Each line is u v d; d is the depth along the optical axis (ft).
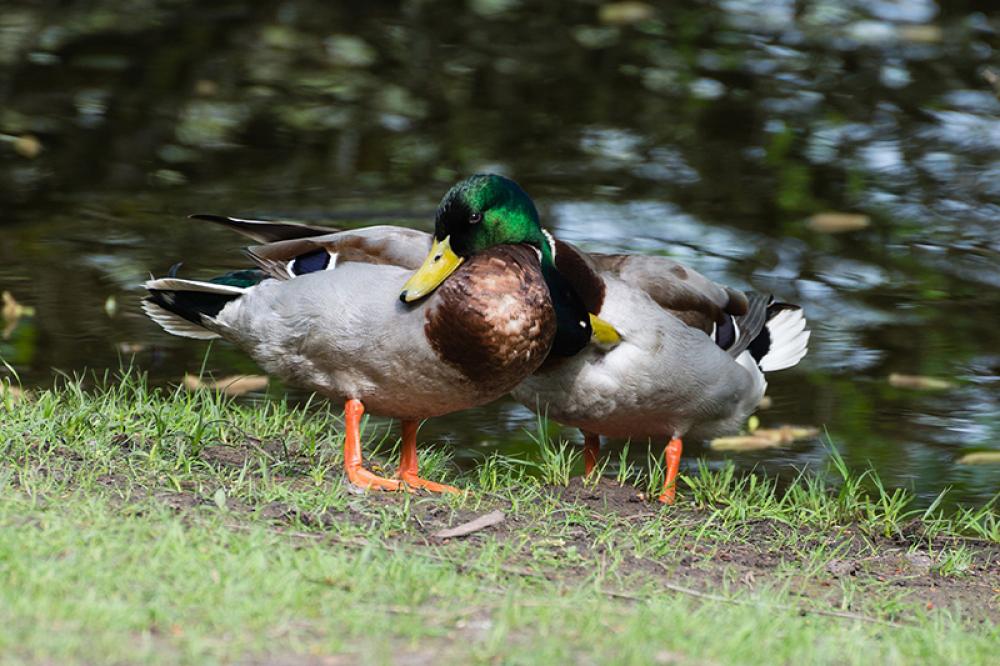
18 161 59.57
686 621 20.40
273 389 40.55
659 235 53.67
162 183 57.98
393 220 53.83
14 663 16.34
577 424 32.83
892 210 57.41
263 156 61.62
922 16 83.30
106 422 29.78
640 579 24.09
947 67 74.49
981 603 25.84
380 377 28.43
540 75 72.90
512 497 28.84
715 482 33.01
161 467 27.73
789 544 28.66
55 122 64.28
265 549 21.98
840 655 20.20
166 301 29.91
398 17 81.76
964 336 46.93
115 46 75.15
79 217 53.78
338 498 26.84
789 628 20.90
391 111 67.51
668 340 31.42
